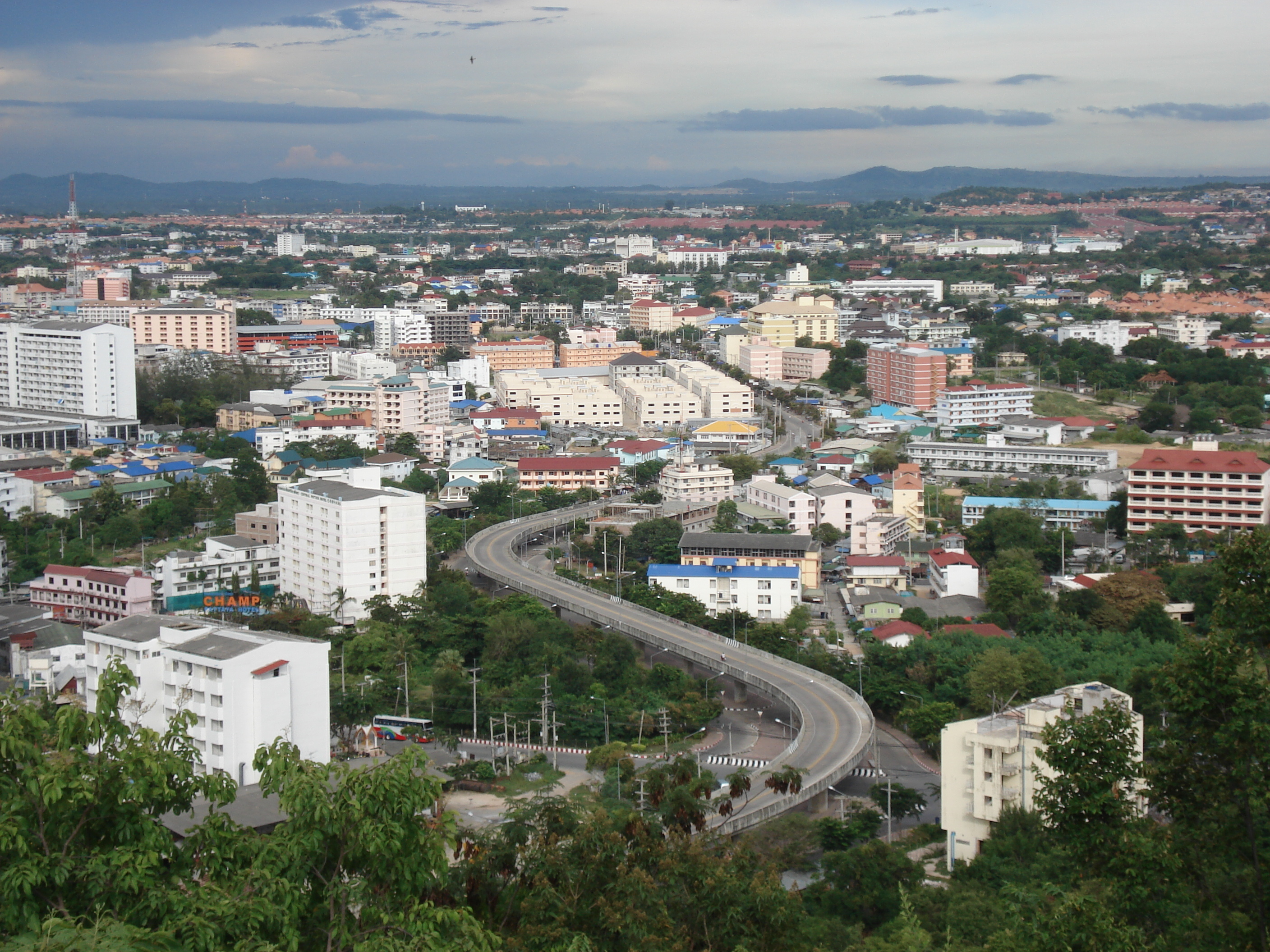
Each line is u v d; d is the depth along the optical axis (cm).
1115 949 11712
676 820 19712
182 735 11556
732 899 15050
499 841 16388
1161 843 12694
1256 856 12225
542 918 13912
